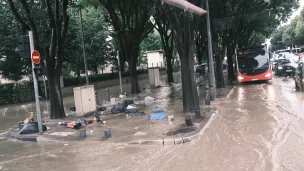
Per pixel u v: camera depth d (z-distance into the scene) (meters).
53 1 18.12
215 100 16.53
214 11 22.06
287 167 6.19
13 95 24.92
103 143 9.11
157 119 12.09
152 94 22.39
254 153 7.21
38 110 11.14
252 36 51.91
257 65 25.05
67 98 26.03
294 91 17.84
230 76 29.80
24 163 7.87
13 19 23.34
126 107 14.92
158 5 13.24
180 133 9.34
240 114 12.16
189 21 12.77
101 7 25.64
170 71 32.78
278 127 9.59
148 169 6.67
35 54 10.90
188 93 13.25
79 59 29.28
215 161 6.88
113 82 37.25
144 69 47.69
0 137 11.45
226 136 8.97
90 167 7.13
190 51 13.16
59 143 9.63
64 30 14.67
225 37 24.03
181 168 6.60
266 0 20.56
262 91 19.17
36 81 11.06
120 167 6.96
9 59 25.17
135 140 8.98
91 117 14.23
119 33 23.11
